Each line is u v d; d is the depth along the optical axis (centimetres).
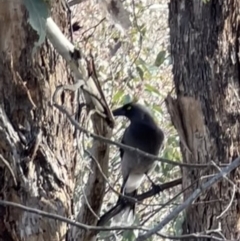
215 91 525
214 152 521
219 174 345
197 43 533
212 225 511
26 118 475
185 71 537
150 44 938
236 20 534
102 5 404
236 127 522
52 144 484
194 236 351
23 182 466
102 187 507
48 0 353
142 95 850
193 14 537
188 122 534
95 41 851
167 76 900
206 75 528
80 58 451
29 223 470
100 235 642
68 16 518
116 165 927
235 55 531
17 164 464
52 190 477
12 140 461
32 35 471
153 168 767
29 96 474
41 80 480
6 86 473
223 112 523
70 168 497
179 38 544
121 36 779
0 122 454
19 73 474
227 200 507
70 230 491
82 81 457
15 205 333
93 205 508
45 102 481
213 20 531
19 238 469
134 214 655
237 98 526
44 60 482
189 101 532
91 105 481
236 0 536
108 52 833
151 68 796
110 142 380
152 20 941
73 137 500
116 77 828
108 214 584
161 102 902
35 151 468
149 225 799
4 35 469
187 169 534
